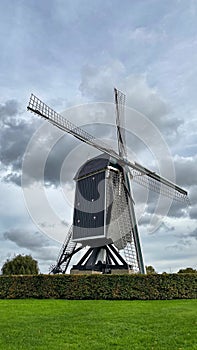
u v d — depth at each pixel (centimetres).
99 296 2005
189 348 952
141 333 1123
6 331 1161
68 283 2081
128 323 1267
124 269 2850
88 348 970
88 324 1253
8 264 4919
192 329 1155
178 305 1703
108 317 1383
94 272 2881
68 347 975
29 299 2061
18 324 1275
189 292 2003
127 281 2023
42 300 1992
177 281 2020
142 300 1945
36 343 1015
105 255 3016
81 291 2038
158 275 2028
